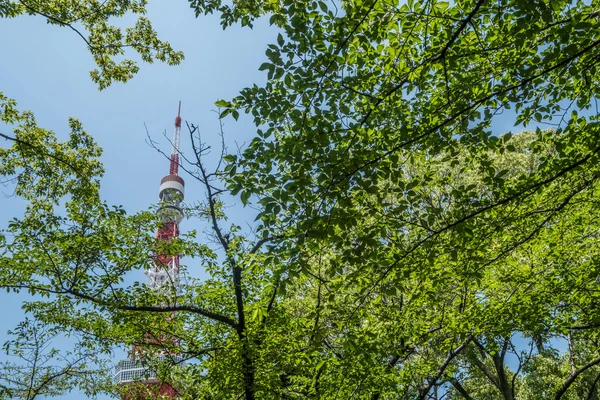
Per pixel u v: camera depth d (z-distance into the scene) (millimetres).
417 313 11539
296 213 6289
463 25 5539
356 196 6602
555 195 8719
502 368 15320
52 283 10453
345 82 6477
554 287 10820
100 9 9859
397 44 6621
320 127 6215
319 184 6340
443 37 6562
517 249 11102
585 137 6965
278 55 6094
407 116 7426
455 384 16172
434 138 6863
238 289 10992
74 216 10898
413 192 6777
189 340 11695
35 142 10945
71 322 11742
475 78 6977
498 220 7969
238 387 10375
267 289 6855
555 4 5598
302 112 6320
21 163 10859
